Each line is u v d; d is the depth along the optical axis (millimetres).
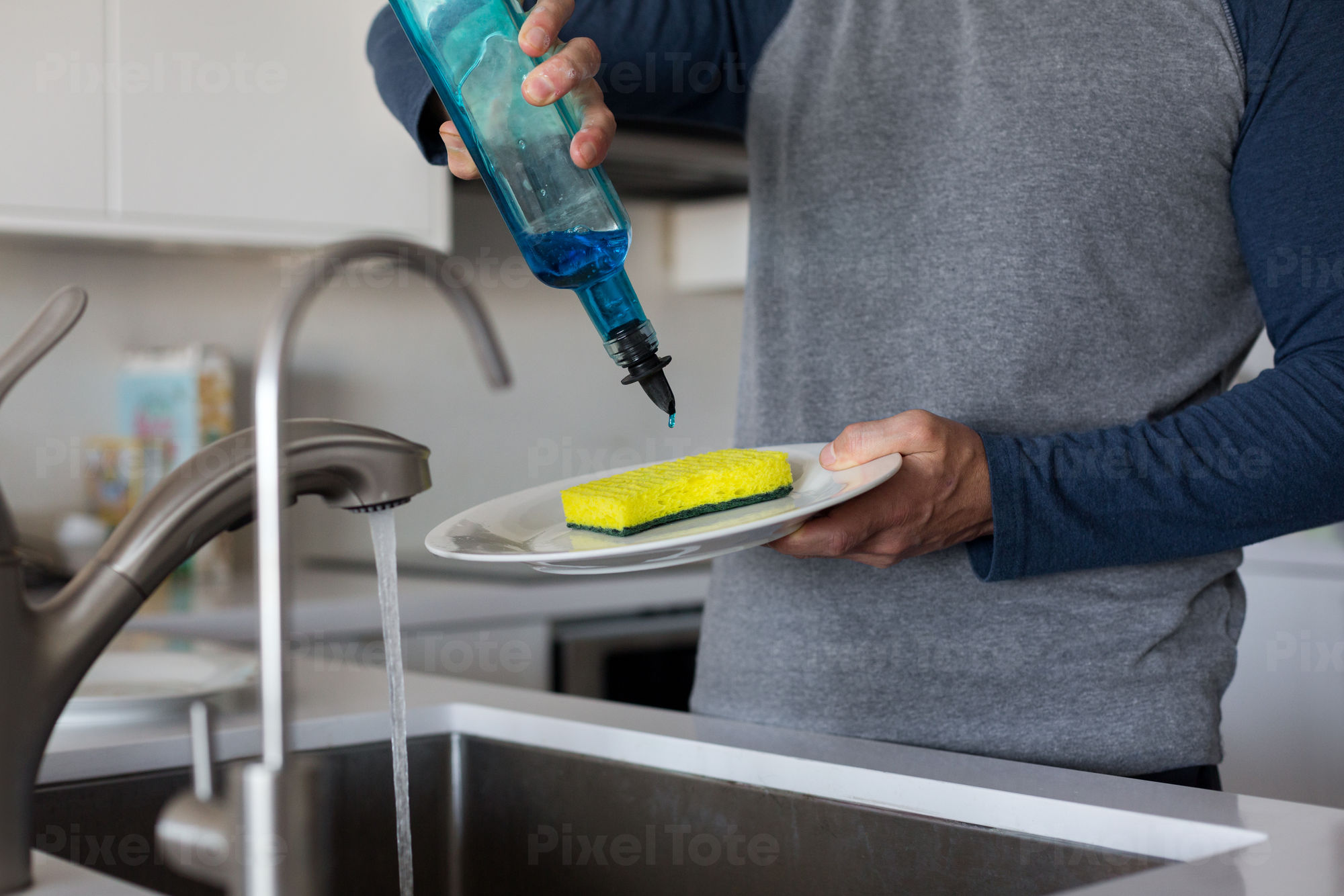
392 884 860
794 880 724
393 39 1011
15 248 2023
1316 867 515
